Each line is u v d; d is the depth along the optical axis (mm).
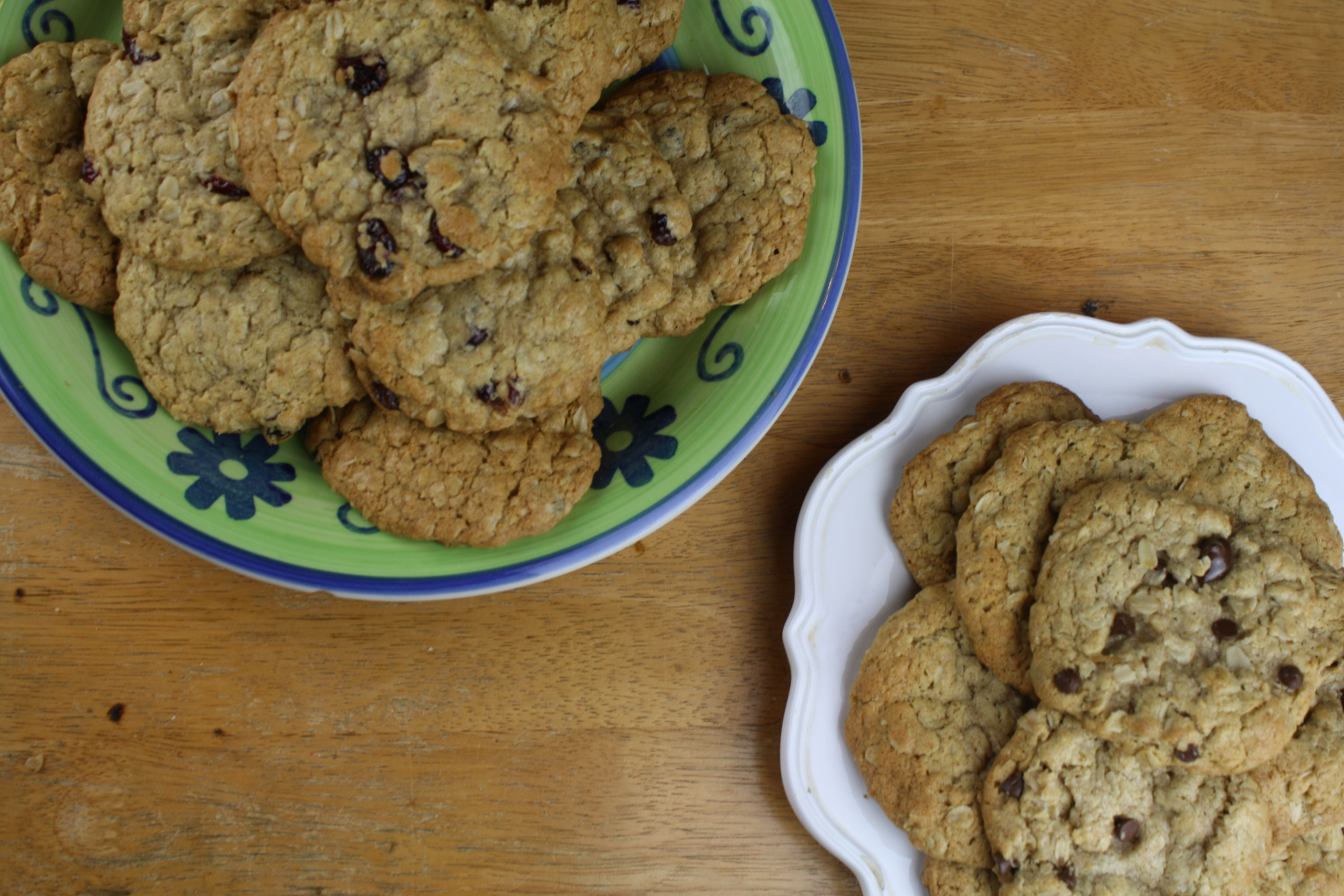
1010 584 600
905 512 625
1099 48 676
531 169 564
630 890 625
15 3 589
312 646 624
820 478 629
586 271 586
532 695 629
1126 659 579
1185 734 573
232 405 583
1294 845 599
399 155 559
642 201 605
